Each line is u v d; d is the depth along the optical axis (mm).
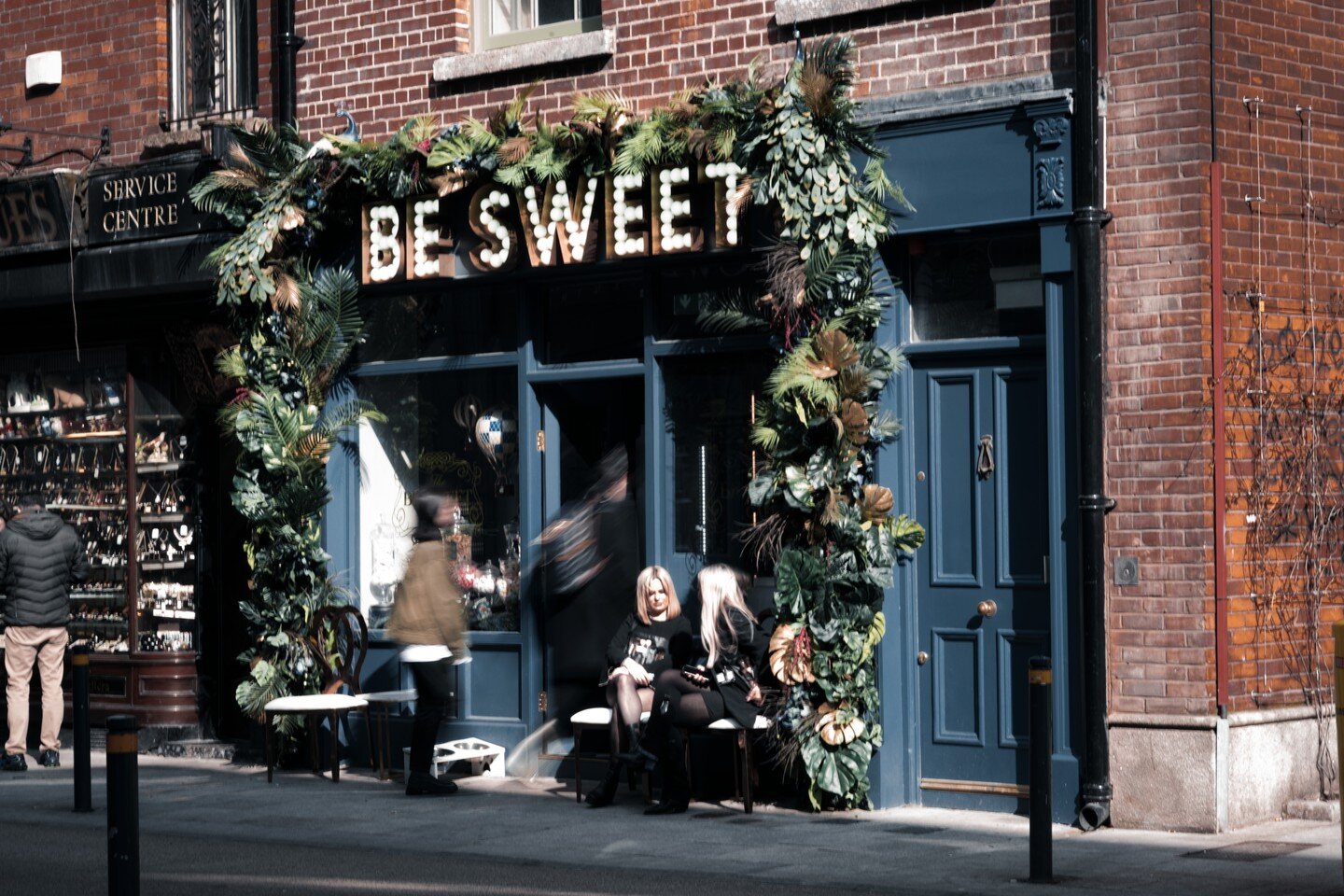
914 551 12070
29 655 15070
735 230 12375
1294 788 11359
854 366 11812
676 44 13148
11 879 9734
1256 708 11203
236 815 12039
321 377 14617
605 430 13656
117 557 16484
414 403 14609
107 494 16625
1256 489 11250
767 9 12727
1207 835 10812
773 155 11977
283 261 14617
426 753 12945
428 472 14523
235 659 15742
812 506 11922
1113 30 11289
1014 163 11531
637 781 13055
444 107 14328
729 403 12930
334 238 14664
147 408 16344
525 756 13781
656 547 13141
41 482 17109
